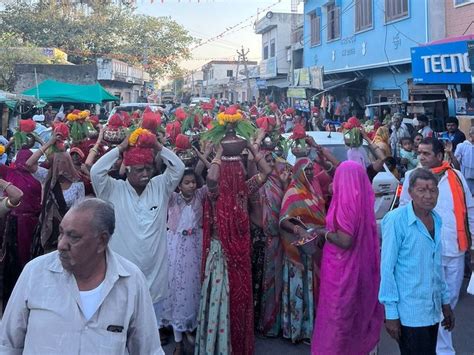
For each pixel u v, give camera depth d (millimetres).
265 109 8625
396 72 17000
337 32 20547
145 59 39562
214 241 4172
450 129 10477
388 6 16562
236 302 4078
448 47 10164
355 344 3656
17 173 5152
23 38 32219
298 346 4746
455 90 12148
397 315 3246
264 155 4785
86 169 4664
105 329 2184
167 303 4582
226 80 51062
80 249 2148
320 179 5133
